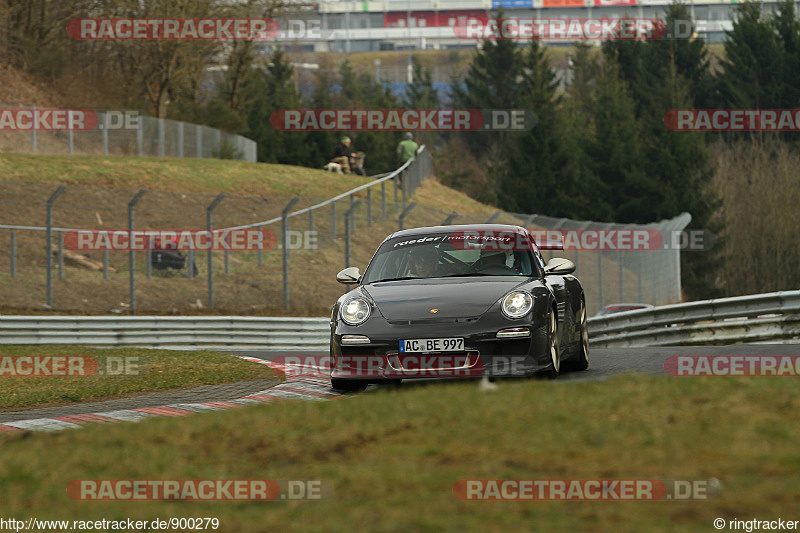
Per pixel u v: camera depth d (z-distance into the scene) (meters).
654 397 20.91
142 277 93.25
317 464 16.89
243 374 42.06
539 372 31.11
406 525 13.13
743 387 21.73
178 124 159.75
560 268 34.09
